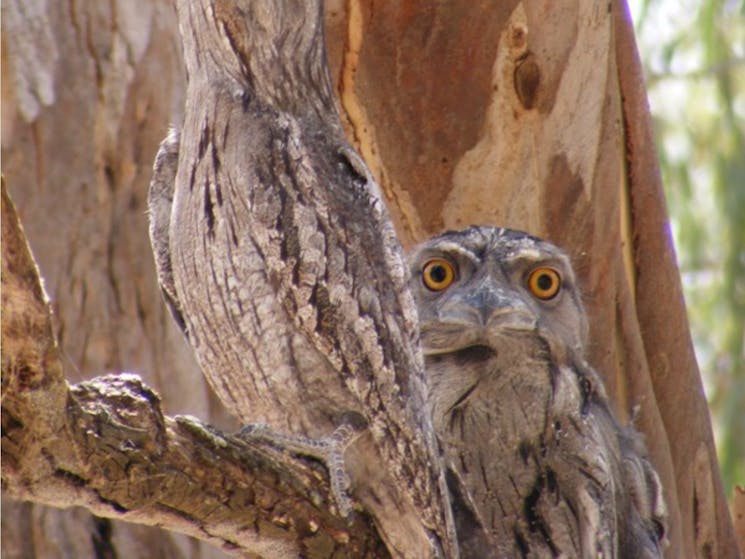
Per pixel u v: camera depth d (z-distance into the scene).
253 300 7.32
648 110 10.67
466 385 8.81
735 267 18.72
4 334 6.00
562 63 10.18
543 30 10.14
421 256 9.08
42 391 6.15
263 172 7.35
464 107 10.19
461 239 9.09
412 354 7.47
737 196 18.66
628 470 9.30
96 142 14.20
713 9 18.64
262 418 7.58
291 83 7.71
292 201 7.35
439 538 7.40
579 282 10.18
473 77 10.16
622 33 10.54
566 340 8.94
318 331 7.29
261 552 7.19
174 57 14.42
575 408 8.84
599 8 10.21
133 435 6.53
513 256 8.96
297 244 7.30
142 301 14.00
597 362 10.20
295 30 7.71
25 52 14.23
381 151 10.25
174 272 7.65
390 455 7.34
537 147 10.23
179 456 6.71
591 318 10.22
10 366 6.06
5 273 5.91
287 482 7.08
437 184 10.25
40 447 6.27
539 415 8.80
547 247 9.13
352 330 7.32
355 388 7.32
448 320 8.62
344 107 10.27
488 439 8.83
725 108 18.72
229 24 7.61
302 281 7.28
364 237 7.45
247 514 6.96
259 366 7.41
